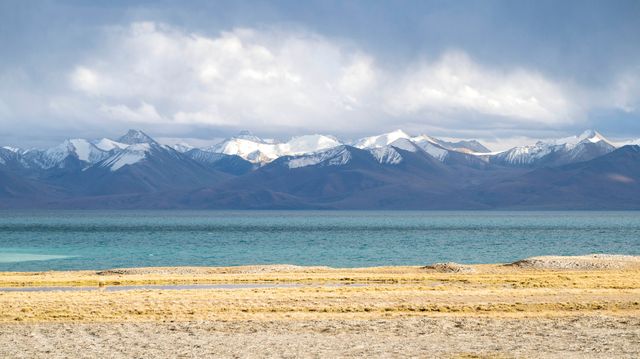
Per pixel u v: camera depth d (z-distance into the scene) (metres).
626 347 38.12
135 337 41.19
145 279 70.44
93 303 52.56
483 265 88.69
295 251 150.38
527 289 61.00
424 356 36.31
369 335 41.66
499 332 42.38
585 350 37.38
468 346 38.56
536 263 85.75
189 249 156.75
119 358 36.12
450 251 150.25
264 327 44.09
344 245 173.50
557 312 50.06
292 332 42.59
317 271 82.88
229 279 70.88
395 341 40.00
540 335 41.47
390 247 164.88
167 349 38.09
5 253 141.25
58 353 37.19
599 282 67.00
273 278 71.69
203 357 36.31
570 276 73.25
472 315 48.81
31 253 141.75
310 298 55.44
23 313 48.88
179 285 67.44
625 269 82.75
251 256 136.00
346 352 37.25
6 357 36.31
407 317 47.72
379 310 50.91
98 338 40.91
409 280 70.81
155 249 156.50
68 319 47.19
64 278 72.25
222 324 45.06
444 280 70.44
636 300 54.72
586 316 47.75
